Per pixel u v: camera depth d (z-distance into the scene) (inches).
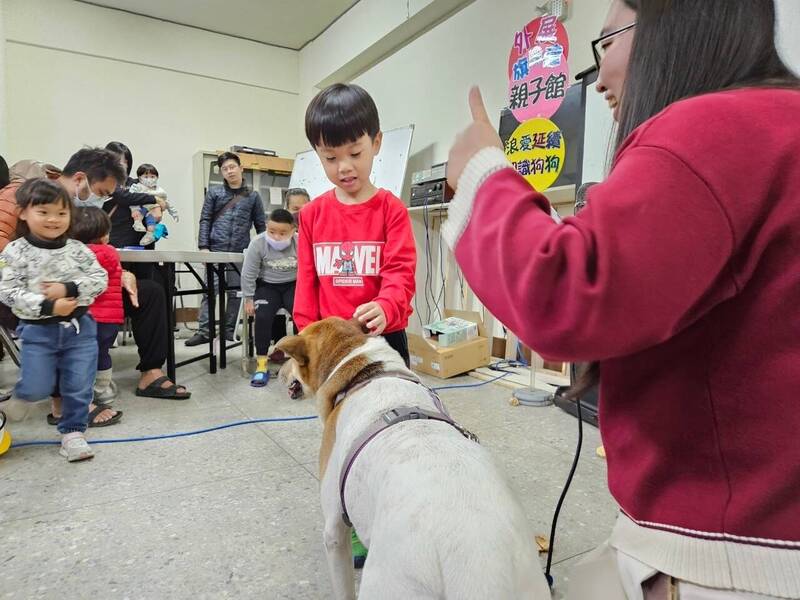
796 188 15.0
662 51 19.5
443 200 165.5
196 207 249.9
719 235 14.5
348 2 219.6
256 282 137.8
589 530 63.3
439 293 181.5
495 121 159.3
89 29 223.8
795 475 15.9
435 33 184.5
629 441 19.9
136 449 89.2
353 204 62.4
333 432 41.4
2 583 52.6
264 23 243.4
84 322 88.3
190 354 174.9
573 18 132.2
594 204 15.6
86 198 113.5
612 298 14.4
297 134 280.7
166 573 54.7
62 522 64.8
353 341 47.4
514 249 16.5
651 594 19.3
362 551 56.7
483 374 141.9
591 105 115.2
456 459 30.7
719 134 15.1
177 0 221.9
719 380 16.9
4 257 83.2
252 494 72.9
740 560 16.7
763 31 17.9
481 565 25.5
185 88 248.7
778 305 15.6
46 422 103.1
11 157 210.8
